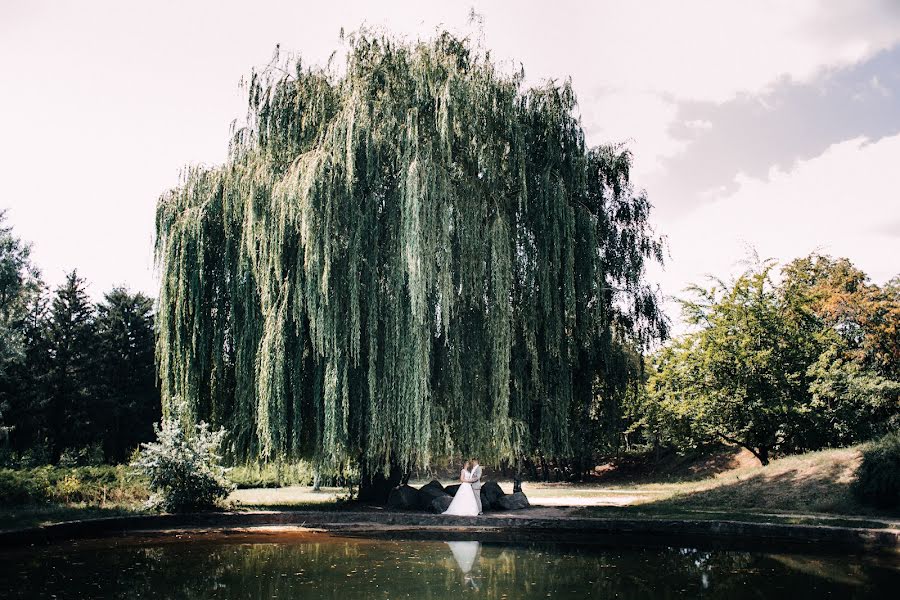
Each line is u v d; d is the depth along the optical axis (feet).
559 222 54.65
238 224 55.83
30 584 30.01
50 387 143.23
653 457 147.23
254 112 55.31
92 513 49.08
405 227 47.62
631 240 64.69
